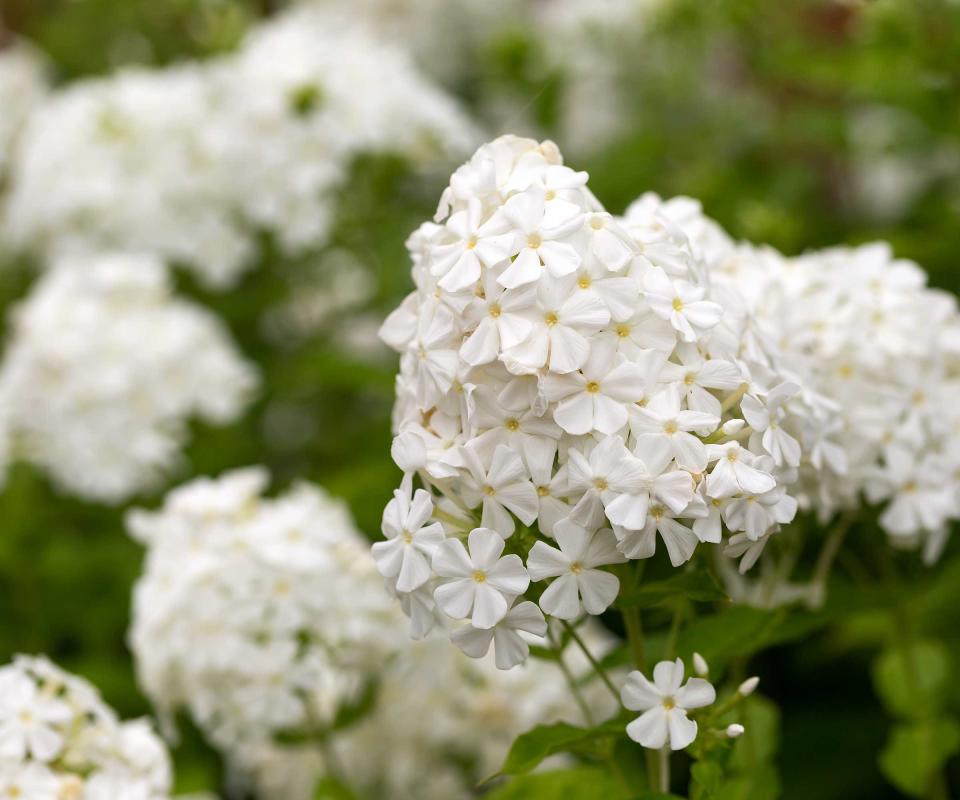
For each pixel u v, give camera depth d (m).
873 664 1.19
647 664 0.85
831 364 0.89
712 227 0.88
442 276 0.78
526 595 0.81
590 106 1.73
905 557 1.01
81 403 1.34
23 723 0.86
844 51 1.36
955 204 1.37
